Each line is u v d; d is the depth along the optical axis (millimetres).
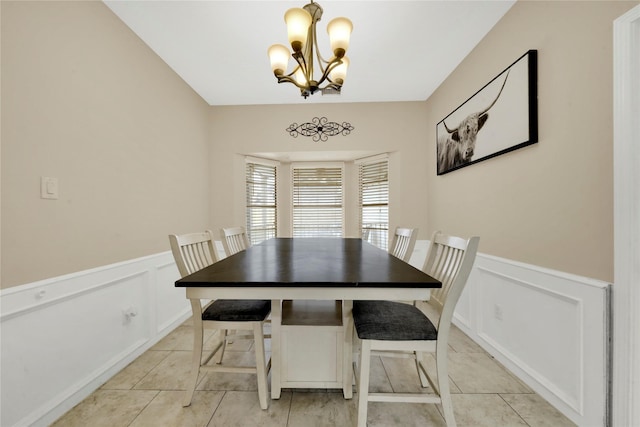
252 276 1132
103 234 1697
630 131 1095
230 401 1442
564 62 1385
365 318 1301
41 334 1312
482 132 2039
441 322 1172
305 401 1436
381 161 3484
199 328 1391
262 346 1380
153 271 2152
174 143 2518
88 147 1596
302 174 3938
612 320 1168
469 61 2264
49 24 1372
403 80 2729
